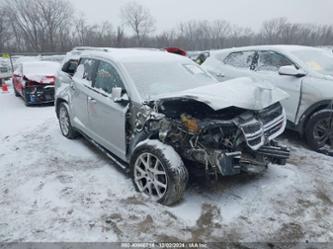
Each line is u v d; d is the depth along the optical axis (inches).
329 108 175.2
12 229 113.5
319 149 181.6
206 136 120.9
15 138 223.5
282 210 123.9
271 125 137.3
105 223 116.2
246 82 135.4
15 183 148.9
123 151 148.4
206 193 136.3
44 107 355.9
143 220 117.7
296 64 195.9
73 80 197.9
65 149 195.6
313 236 109.2
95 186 143.8
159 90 146.3
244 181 146.3
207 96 117.6
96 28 1662.2
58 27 1724.9
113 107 148.7
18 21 1705.2
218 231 112.0
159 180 128.6
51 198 133.9
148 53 180.9
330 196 134.0
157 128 127.6
